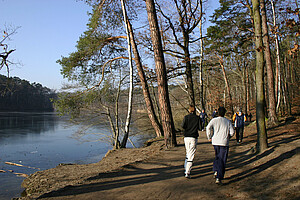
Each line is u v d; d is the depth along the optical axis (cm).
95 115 1678
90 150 2206
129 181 541
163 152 898
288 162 543
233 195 415
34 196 479
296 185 414
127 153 1085
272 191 410
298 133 981
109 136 1844
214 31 1934
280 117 1864
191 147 534
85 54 1526
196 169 623
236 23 1841
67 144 2523
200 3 1529
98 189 492
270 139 952
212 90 2775
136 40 1689
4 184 1074
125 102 1917
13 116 6222
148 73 1744
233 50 2016
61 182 687
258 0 729
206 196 419
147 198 425
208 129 507
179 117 2938
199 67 2070
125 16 1322
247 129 1509
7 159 1831
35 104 9150
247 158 694
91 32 1497
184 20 1570
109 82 1602
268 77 1452
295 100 2619
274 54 2283
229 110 2803
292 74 2784
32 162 1728
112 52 1662
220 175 470
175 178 545
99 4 1413
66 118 1775
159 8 1515
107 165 892
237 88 4100
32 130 3675
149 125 2106
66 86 1533
